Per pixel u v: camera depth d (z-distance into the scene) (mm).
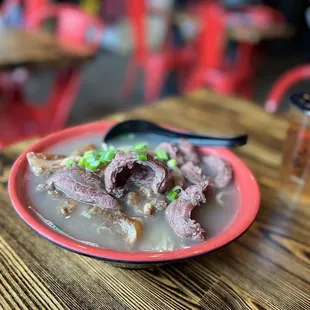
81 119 3125
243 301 625
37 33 2268
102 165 699
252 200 686
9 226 746
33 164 719
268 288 655
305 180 915
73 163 716
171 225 642
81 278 646
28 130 1941
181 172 767
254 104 1484
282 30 3215
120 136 915
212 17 2949
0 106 2090
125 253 527
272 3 5543
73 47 2078
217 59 3039
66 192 671
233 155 841
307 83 4207
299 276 688
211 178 801
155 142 929
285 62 5199
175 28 4000
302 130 889
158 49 3406
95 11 5309
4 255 674
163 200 681
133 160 633
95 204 652
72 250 528
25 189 682
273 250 747
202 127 1242
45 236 543
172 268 682
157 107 1362
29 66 1769
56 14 2504
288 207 880
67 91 2066
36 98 3385
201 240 613
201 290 642
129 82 3721
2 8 3662
